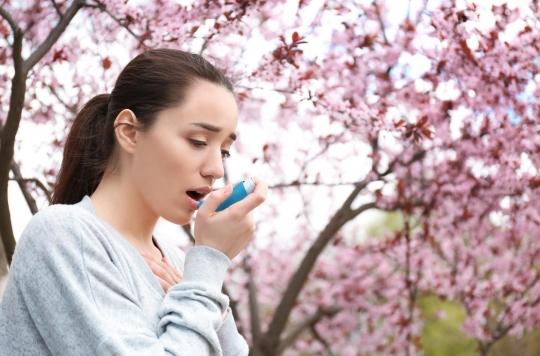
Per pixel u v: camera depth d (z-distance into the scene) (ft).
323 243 16.63
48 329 4.83
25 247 4.98
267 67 13.25
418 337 22.00
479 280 21.71
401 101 15.96
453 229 18.79
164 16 12.80
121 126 5.37
